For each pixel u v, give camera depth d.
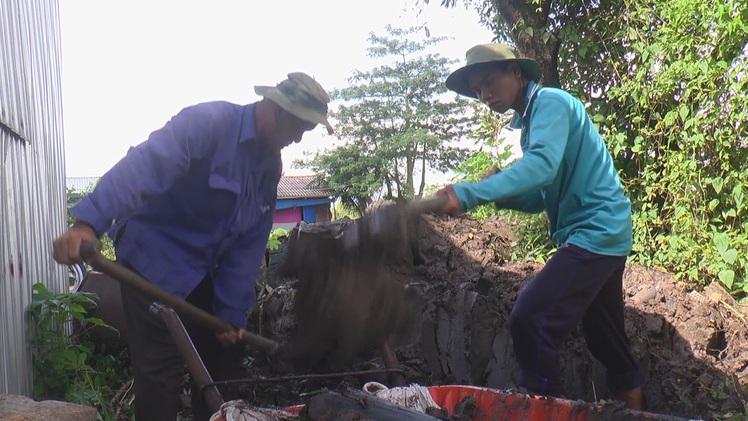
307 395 2.86
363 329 3.02
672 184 6.21
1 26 4.41
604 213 3.69
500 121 7.28
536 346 3.67
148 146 3.11
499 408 2.64
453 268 5.21
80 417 2.88
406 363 4.44
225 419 2.53
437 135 65.50
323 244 3.03
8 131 4.42
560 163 3.48
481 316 4.46
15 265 4.38
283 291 5.20
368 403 2.59
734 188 5.83
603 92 7.07
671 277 5.21
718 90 5.98
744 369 4.14
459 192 3.13
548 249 6.22
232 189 3.31
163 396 3.34
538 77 3.84
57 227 7.38
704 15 6.12
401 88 67.00
